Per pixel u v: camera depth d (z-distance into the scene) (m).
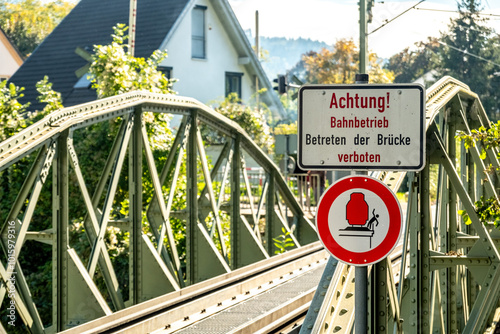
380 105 4.96
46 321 14.17
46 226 15.20
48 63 34.22
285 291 13.79
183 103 13.49
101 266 11.47
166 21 33.03
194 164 14.34
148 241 12.55
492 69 47.84
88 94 31.19
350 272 6.35
